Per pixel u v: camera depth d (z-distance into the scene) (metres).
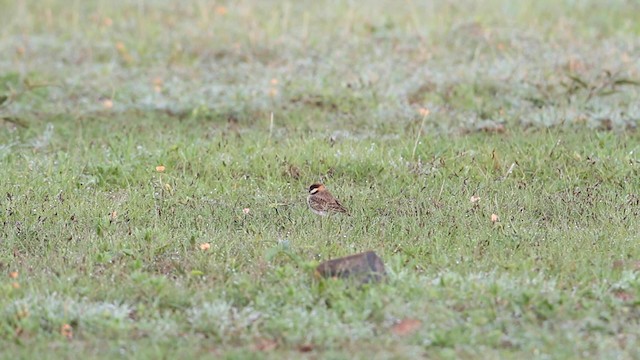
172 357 9.71
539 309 10.51
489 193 14.48
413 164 15.68
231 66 21.14
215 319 10.45
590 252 12.06
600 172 15.19
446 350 9.73
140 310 10.68
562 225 13.14
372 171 15.52
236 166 15.71
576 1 24.83
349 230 12.93
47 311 10.52
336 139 17.03
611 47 21.25
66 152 16.55
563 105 18.06
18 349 9.96
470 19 23.62
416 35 22.64
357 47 22.06
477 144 16.50
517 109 18.25
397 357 9.65
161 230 13.02
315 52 21.80
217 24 24.02
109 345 10.02
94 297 11.03
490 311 10.43
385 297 10.69
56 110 18.80
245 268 11.77
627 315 10.47
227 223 13.36
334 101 18.83
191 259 11.97
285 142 16.98
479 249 12.19
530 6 24.52
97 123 18.16
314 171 15.59
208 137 17.44
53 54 22.27
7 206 13.88
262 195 14.55
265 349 9.99
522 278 11.20
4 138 17.28
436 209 13.77
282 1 26.02
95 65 21.48
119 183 15.23
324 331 10.16
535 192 14.55
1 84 19.92
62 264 11.88
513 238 12.57
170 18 24.73
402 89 19.25
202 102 18.92
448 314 10.37
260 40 22.58
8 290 11.02
